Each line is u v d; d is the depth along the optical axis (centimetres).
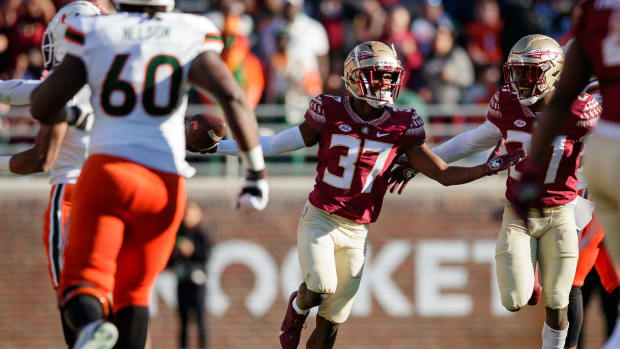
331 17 4078
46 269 3841
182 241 3584
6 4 3781
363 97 1781
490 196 3881
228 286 3831
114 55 1336
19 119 3759
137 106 1336
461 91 3903
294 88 3775
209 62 1346
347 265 1831
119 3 1378
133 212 1321
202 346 3638
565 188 1809
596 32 1167
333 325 1872
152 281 1372
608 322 2759
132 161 1320
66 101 1350
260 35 3897
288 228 3853
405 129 1809
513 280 1789
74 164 1692
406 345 3847
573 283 1906
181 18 1365
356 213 1816
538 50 1755
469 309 3862
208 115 1809
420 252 3869
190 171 1386
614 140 1127
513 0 4178
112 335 1232
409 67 3847
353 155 1809
